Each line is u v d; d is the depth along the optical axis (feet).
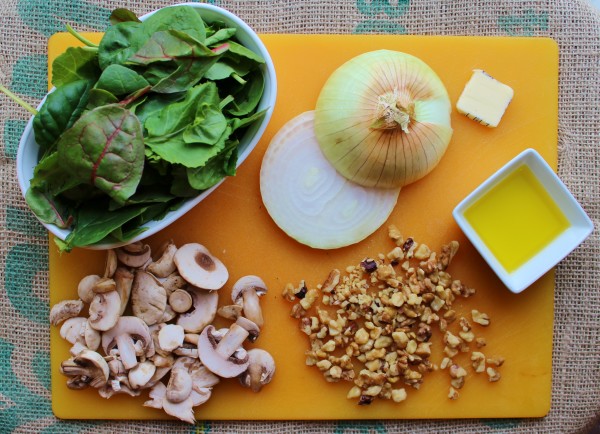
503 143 2.36
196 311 2.30
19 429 2.35
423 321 2.32
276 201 2.31
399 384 2.35
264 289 2.31
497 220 2.32
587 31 2.35
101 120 1.98
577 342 2.37
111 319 2.25
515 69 2.35
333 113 2.23
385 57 2.24
